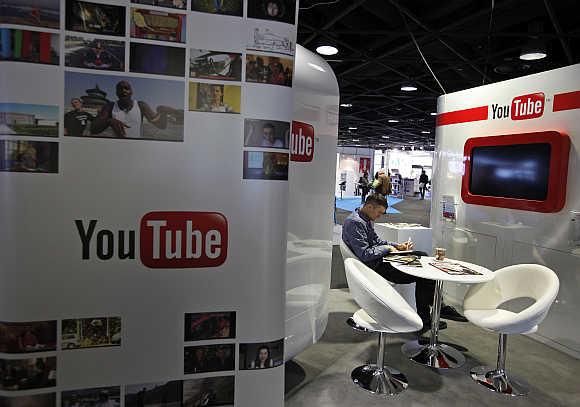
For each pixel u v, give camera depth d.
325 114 2.55
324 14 4.28
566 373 2.82
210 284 1.35
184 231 1.32
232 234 1.35
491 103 3.79
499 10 3.84
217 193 1.33
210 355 1.37
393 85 7.08
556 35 4.18
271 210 1.37
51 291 1.26
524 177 3.44
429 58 5.44
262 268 1.38
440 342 3.27
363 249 3.34
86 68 1.22
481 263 3.90
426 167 23.97
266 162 1.35
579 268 3.03
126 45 1.24
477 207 3.95
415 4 4.04
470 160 3.98
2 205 1.21
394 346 3.17
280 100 1.35
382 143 20.39
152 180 1.29
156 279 1.32
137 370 1.33
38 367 1.27
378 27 4.57
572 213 3.08
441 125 4.43
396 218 11.66
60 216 1.24
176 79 1.28
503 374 2.64
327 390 2.50
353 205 15.42
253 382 1.41
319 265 2.63
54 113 1.22
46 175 1.23
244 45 1.31
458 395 2.49
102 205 1.26
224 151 1.32
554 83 3.20
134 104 1.26
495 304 2.78
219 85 1.30
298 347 2.48
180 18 1.26
